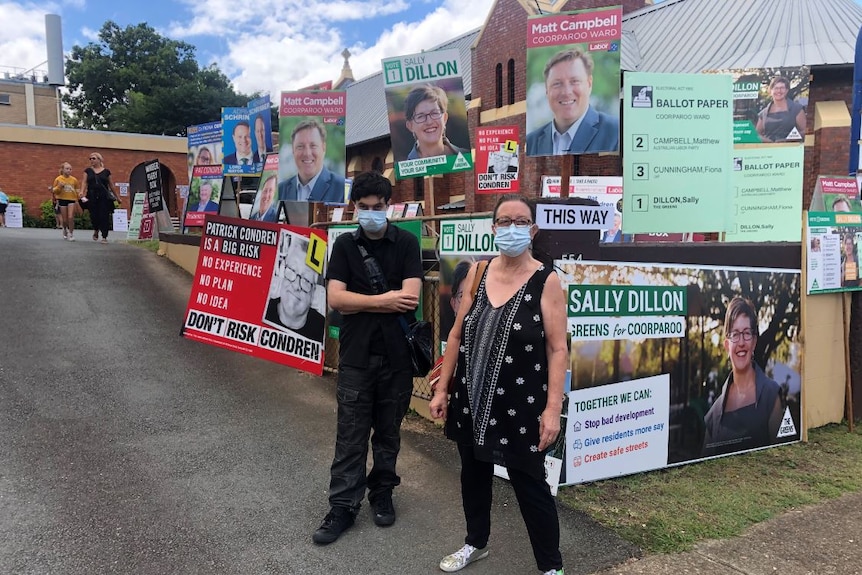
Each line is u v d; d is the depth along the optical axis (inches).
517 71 837.8
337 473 142.1
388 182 143.9
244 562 127.3
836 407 231.6
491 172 445.4
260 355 240.7
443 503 157.2
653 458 182.7
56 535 132.8
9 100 2235.5
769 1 817.5
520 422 113.8
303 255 233.5
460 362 121.7
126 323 296.7
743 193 309.1
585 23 221.1
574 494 164.6
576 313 166.7
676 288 184.9
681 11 919.7
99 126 2315.5
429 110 290.8
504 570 128.1
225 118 486.6
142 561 125.5
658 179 221.9
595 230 172.7
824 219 219.0
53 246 467.2
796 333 213.5
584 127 225.1
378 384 146.8
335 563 128.6
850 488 174.7
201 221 504.7
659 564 131.1
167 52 2301.9
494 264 123.8
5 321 278.8
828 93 697.6
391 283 144.1
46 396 209.2
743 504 161.8
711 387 193.6
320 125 336.2
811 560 134.8
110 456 172.6
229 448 182.5
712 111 223.0
